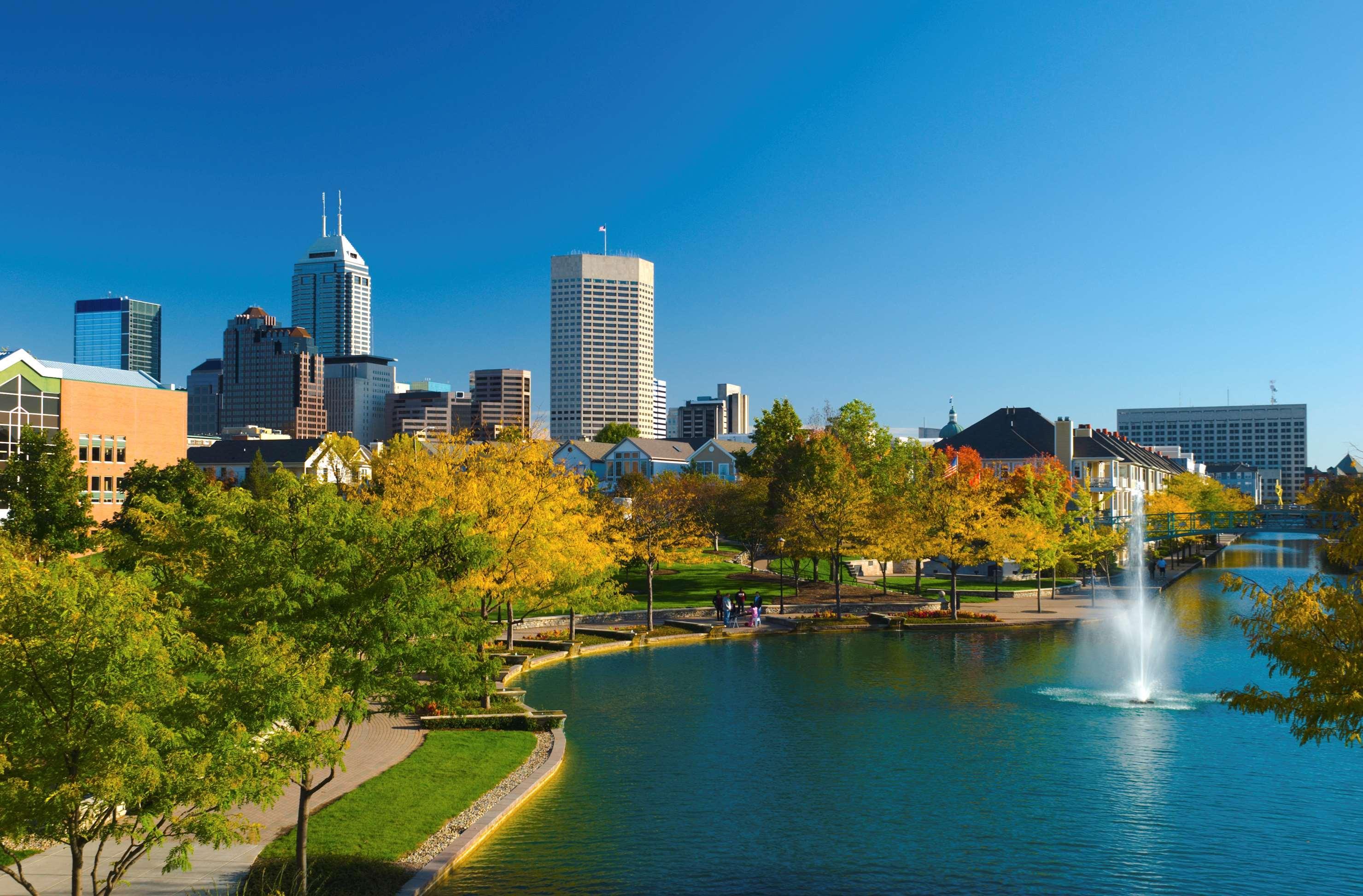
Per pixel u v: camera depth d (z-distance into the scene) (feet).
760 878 70.85
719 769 98.12
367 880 65.57
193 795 46.62
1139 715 121.60
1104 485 408.46
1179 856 75.41
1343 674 58.29
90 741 44.06
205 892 62.28
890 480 312.29
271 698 52.70
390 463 152.15
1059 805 87.35
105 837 45.75
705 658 167.22
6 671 43.83
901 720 119.24
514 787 89.45
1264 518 312.91
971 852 76.18
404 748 100.01
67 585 46.24
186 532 74.08
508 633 170.50
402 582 65.92
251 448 442.50
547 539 140.05
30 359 303.27
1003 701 130.52
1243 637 189.06
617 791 90.58
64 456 193.06
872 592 257.55
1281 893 68.74
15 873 64.13
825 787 92.12
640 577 268.82
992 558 222.28
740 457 378.73
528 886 68.64
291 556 65.77
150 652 47.32
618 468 465.88
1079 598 265.13
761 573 281.54
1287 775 96.07
